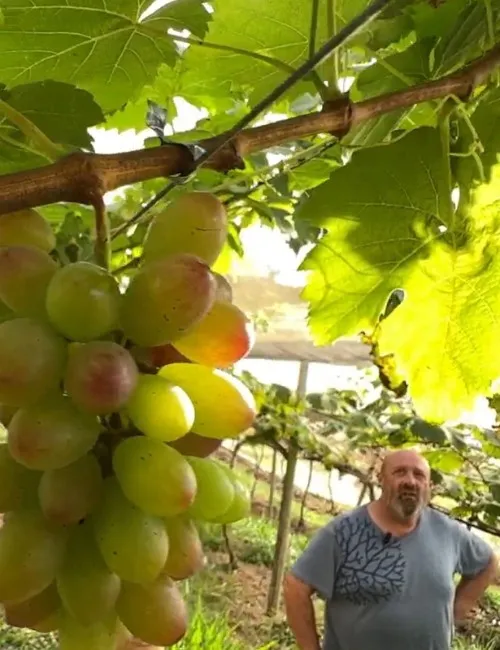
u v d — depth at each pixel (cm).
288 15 121
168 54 121
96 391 60
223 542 680
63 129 102
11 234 72
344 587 276
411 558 275
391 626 270
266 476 891
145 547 64
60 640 71
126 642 73
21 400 62
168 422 65
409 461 277
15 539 66
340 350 576
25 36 113
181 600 71
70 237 109
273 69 131
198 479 71
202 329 70
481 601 571
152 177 67
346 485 909
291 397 551
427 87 88
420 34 113
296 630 283
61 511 64
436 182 104
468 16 107
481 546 301
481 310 116
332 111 81
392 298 126
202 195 72
